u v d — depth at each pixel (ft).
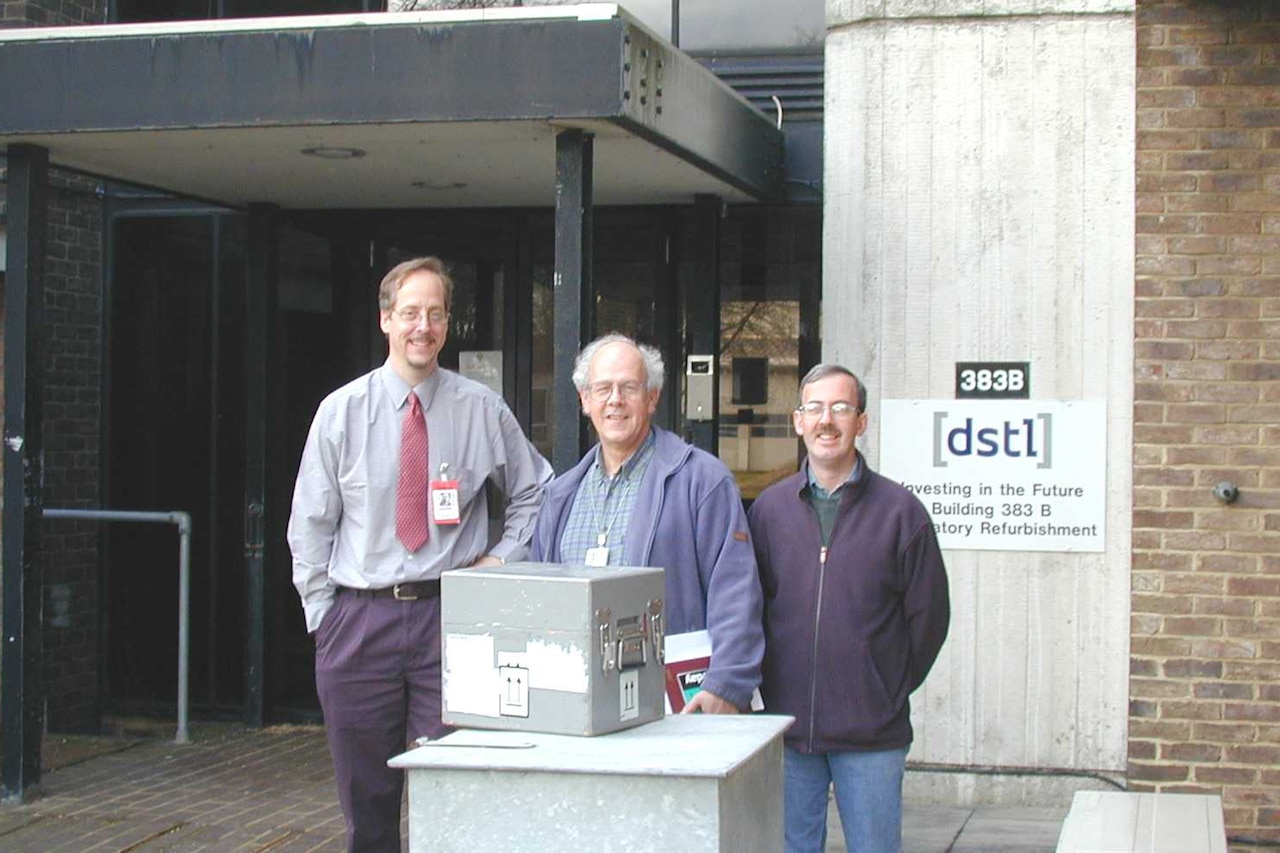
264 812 21.63
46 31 20.17
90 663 27.81
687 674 13.02
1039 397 21.36
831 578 14.06
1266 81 20.43
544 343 26.71
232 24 19.53
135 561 28.04
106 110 20.01
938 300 21.67
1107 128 21.16
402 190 25.03
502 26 18.76
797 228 25.44
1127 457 21.12
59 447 27.12
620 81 18.48
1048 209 21.34
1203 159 20.65
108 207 27.89
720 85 22.02
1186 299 20.70
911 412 21.70
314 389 27.50
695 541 13.35
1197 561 20.71
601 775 9.25
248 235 26.94
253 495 27.07
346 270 27.37
